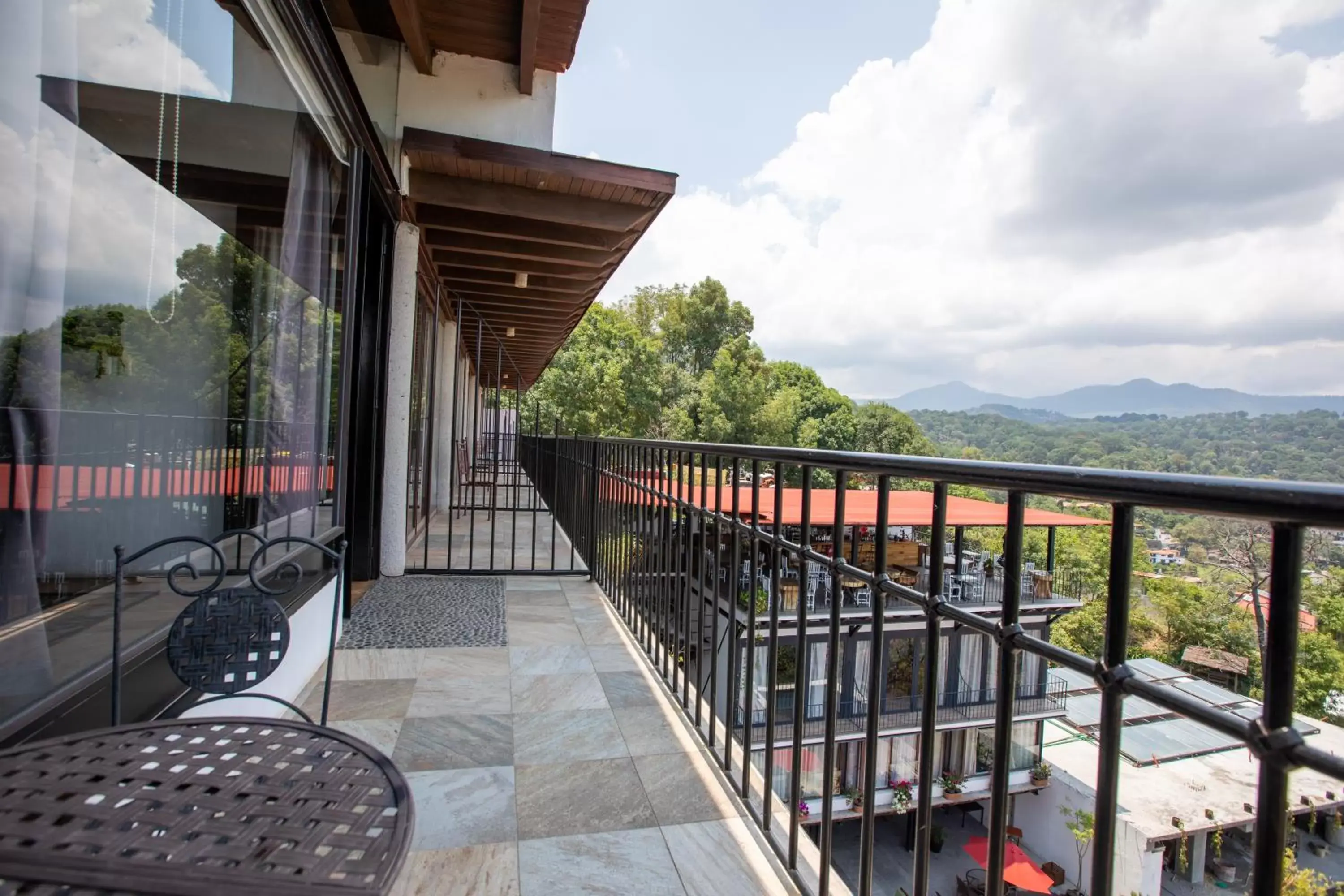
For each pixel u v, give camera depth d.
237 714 1.85
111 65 1.61
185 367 2.01
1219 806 10.20
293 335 2.61
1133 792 10.59
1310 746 0.52
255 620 1.30
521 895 1.39
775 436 41.41
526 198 4.54
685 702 2.30
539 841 1.59
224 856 0.71
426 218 4.84
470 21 3.95
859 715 7.80
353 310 2.97
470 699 2.43
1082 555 8.20
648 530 3.01
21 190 1.34
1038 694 9.85
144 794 0.84
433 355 5.85
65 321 1.49
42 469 1.41
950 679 7.91
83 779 0.87
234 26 2.11
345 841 0.76
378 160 3.42
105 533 1.62
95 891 0.65
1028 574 8.30
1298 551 0.53
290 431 2.60
